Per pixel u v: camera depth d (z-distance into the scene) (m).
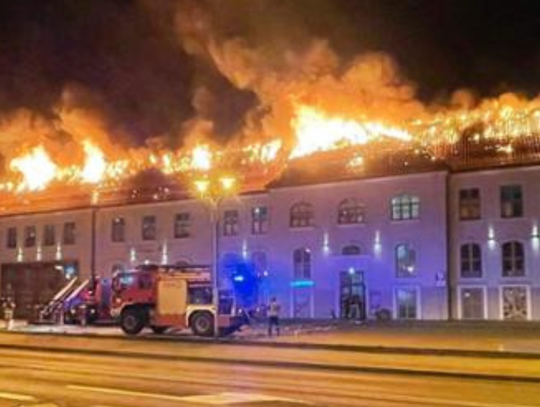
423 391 18.50
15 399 17.20
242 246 56.56
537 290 47.19
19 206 69.12
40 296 65.62
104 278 57.94
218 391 18.48
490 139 52.12
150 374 22.64
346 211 53.00
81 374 22.70
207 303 38.84
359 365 24.84
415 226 50.44
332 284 52.81
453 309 49.34
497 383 20.41
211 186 40.56
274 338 35.56
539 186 47.69
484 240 48.91
